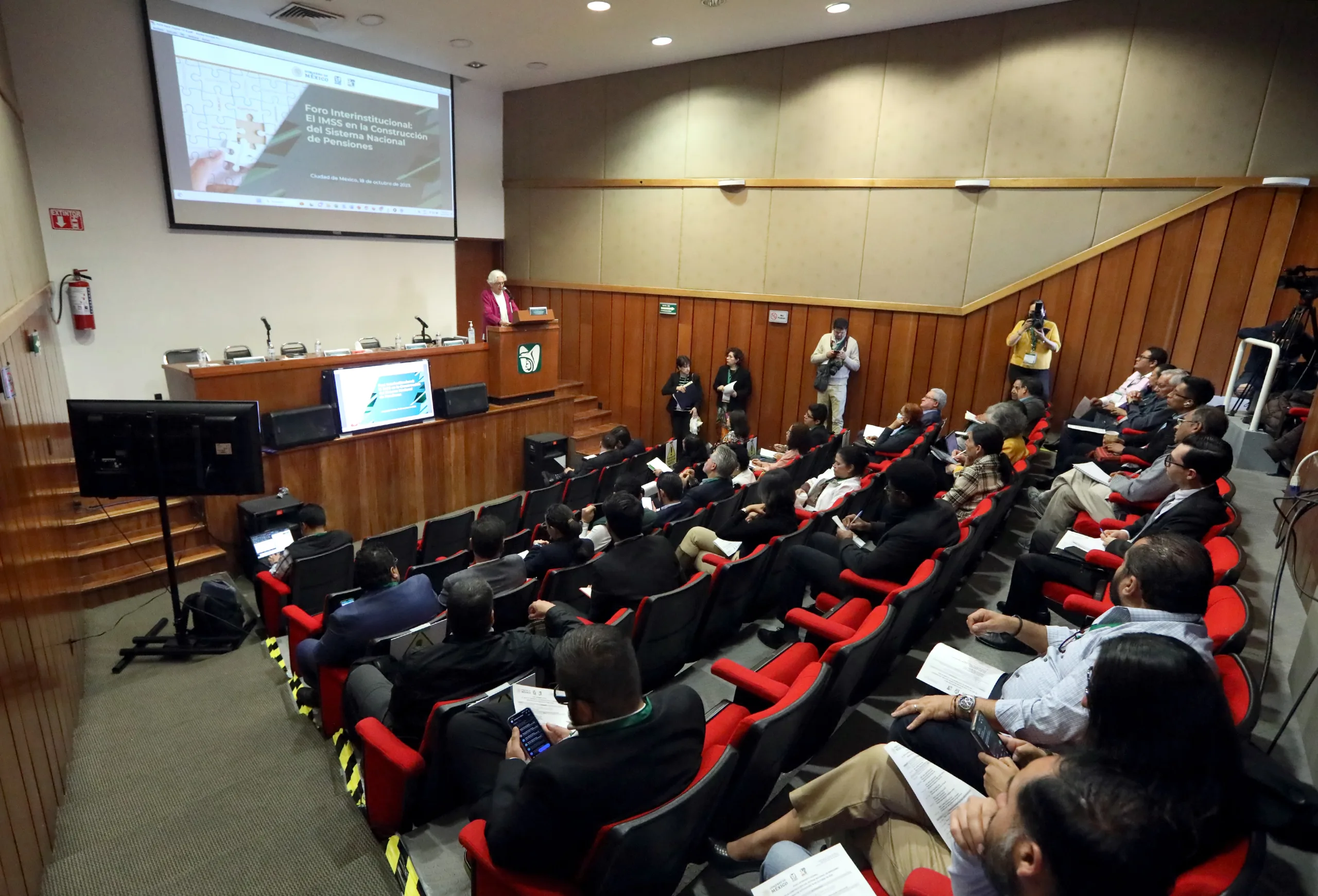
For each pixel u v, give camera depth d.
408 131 8.11
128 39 5.97
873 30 6.64
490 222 9.56
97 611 4.25
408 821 2.22
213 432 3.30
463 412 6.43
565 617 2.63
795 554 3.33
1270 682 2.57
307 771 2.76
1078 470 3.90
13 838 1.95
